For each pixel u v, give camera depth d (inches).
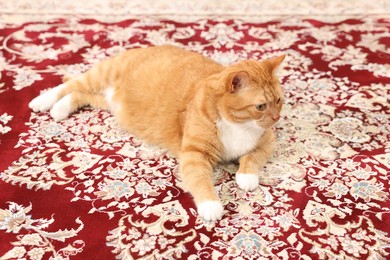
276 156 79.6
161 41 113.2
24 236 64.4
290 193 71.9
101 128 85.7
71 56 107.0
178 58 84.9
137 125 82.9
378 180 74.5
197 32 117.1
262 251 62.6
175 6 129.0
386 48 110.1
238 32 117.2
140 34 115.9
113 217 67.5
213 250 62.7
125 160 78.4
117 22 121.3
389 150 80.7
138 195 71.5
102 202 70.1
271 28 118.9
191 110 73.5
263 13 126.0
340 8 128.0
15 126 85.4
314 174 75.7
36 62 104.4
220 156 75.5
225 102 68.7
